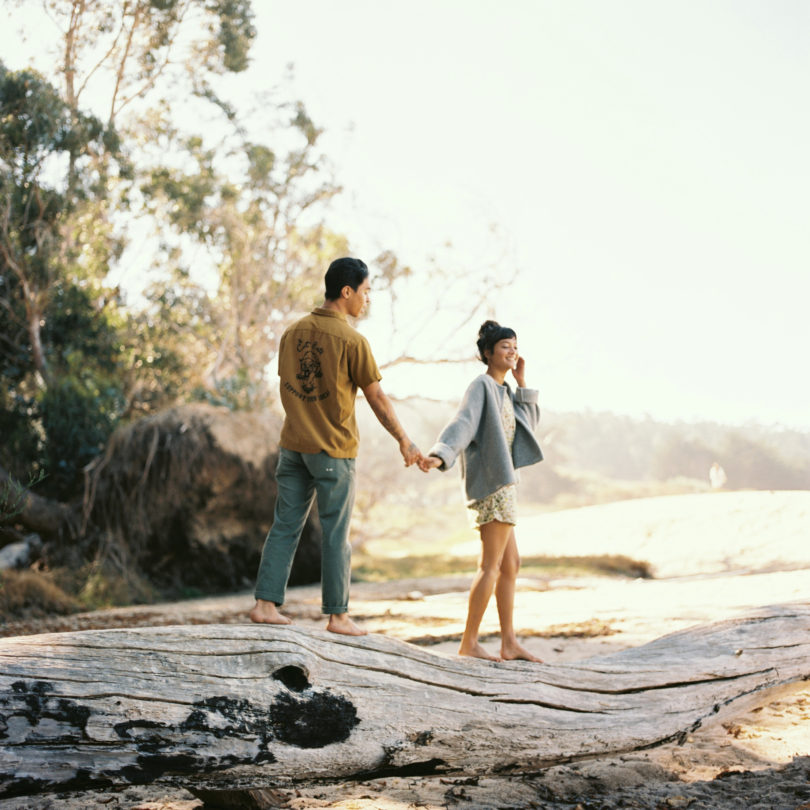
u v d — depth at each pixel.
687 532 22.12
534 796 4.59
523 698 4.27
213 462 19.05
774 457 74.00
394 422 4.18
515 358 5.11
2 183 20.47
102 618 13.99
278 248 29.59
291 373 4.14
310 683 3.71
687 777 4.79
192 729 3.41
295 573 20.56
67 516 19.20
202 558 19.08
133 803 4.46
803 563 17.70
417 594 16.62
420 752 3.92
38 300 21.19
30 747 3.18
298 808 4.39
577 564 22.25
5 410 20.78
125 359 24.22
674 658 4.89
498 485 4.66
